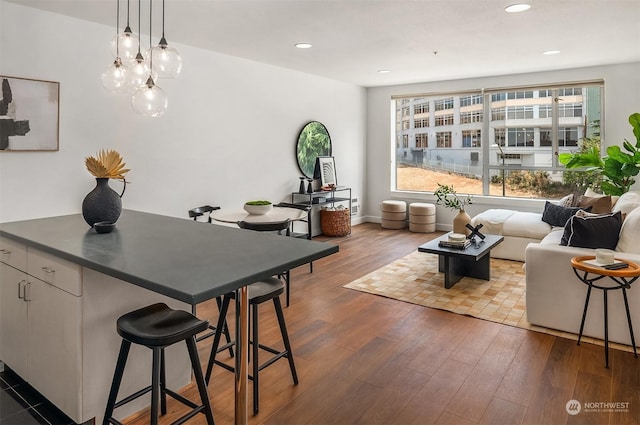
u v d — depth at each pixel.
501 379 2.46
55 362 2.10
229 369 2.24
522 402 2.23
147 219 2.83
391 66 5.72
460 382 2.43
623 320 2.83
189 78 4.64
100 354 2.02
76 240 2.16
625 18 3.71
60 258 2.00
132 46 2.51
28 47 3.41
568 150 6.13
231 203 5.23
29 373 2.31
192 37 4.25
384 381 2.45
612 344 2.88
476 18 3.67
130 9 3.42
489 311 3.51
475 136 6.88
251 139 5.44
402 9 3.44
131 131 4.14
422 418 2.10
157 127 4.37
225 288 1.46
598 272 2.58
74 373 1.98
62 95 3.63
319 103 6.57
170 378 2.34
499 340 2.97
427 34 4.15
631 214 3.13
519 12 3.54
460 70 6.01
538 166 6.38
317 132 6.53
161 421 2.11
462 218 5.04
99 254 1.87
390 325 3.25
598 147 5.90
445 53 4.95
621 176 5.03
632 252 2.94
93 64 3.82
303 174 6.27
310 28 3.94
